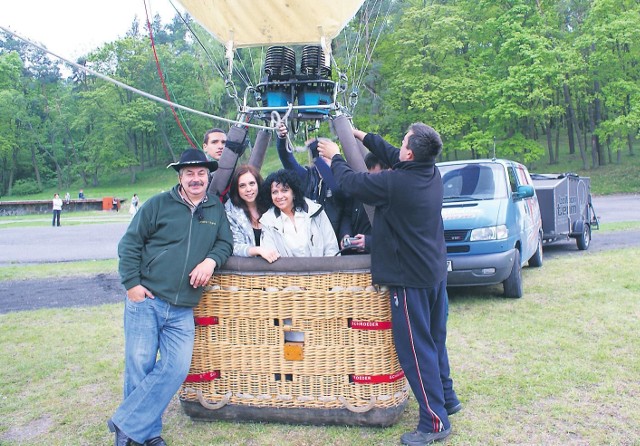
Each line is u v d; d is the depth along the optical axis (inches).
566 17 1417.3
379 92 1344.7
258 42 153.6
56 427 142.9
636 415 136.1
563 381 159.2
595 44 1219.9
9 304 298.2
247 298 135.6
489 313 241.0
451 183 297.1
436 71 1326.3
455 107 1302.9
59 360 195.5
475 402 147.6
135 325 127.6
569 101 1362.0
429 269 124.4
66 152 2883.9
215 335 138.6
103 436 137.4
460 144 1283.2
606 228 577.0
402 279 124.0
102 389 168.7
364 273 131.1
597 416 136.5
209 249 132.0
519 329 212.2
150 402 126.3
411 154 125.9
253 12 150.8
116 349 207.9
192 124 2132.1
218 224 134.2
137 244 128.5
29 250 580.1
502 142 1268.5
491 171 297.7
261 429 136.4
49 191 2674.7
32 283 361.1
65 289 338.6
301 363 135.3
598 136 1336.1
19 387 171.0
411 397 154.2
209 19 152.8
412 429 133.8
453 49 1268.5
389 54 1315.2
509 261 257.6
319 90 153.0
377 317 131.0
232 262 135.0
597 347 187.0
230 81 155.7
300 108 148.2
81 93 2471.7
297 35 152.7
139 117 2288.4
